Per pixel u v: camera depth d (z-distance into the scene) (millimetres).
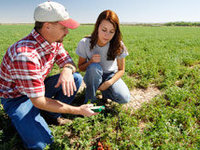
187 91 3752
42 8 1852
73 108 2252
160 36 18484
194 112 3223
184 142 2621
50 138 2396
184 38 15758
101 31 2666
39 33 2062
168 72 5039
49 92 3004
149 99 3936
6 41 12852
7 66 2041
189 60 6539
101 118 2982
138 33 23844
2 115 2879
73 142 2488
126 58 7180
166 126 2732
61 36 2098
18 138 2537
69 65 2701
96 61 3033
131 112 3371
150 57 7078
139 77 5129
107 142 2473
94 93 3273
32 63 1953
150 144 2477
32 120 2283
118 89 3201
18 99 2391
